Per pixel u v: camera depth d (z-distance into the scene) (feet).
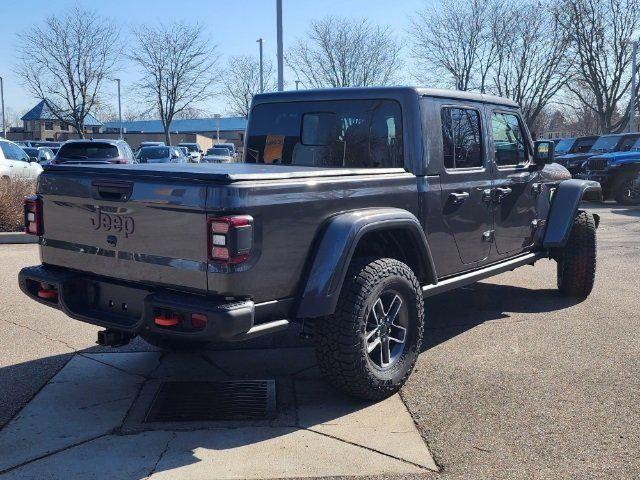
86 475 10.89
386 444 11.98
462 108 17.04
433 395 14.24
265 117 18.51
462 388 14.61
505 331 18.89
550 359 16.47
